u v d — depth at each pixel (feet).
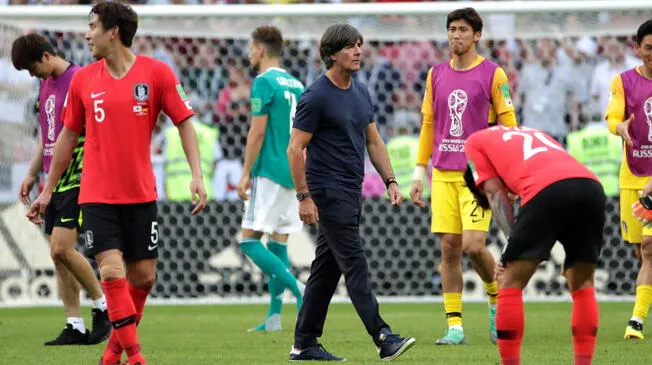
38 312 120.98
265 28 95.14
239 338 87.61
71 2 157.69
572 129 135.74
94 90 60.08
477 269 79.30
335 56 65.31
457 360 68.08
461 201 79.05
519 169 52.85
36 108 85.25
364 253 65.46
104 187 59.82
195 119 139.03
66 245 79.71
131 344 59.67
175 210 126.31
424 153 82.69
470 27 79.56
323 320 68.74
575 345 53.83
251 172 94.63
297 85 95.66
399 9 118.73
